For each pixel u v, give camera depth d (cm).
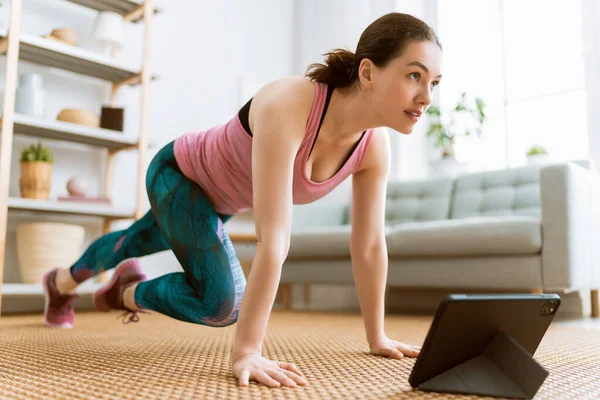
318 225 395
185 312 136
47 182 297
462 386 81
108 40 333
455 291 348
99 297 169
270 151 102
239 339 97
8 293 262
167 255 388
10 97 265
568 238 243
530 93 392
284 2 495
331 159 120
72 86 345
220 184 134
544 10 390
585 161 320
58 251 289
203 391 83
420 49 99
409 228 293
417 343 160
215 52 434
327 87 110
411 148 431
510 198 336
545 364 116
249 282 99
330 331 201
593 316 291
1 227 256
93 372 103
